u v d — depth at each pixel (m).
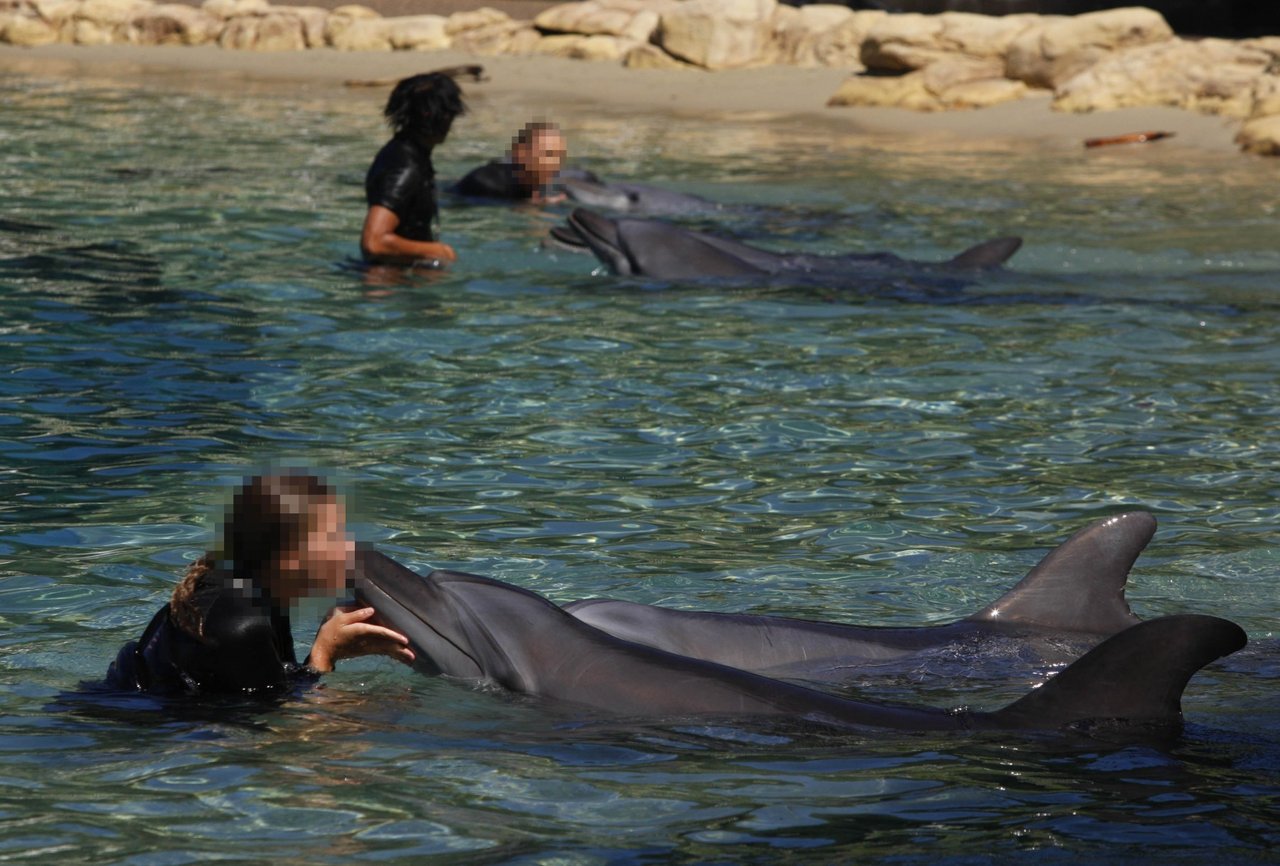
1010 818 5.99
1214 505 10.95
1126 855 5.68
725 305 16.92
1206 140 31.00
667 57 43.72
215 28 50.84
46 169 25.23
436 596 7.54
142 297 16.45
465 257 19.19
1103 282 18.50
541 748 6.72
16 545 9.63
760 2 44.28
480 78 42.62
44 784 6.28
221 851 5.69
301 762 6.53
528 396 13.41
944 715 7.07
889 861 5.62
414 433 12.32
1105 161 29.22
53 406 12.66
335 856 5.66
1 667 7.73
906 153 30.73
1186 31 48.12
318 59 46.56
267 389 13.36
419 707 7.19
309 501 7.15
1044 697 7.07
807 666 7.92
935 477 11.55
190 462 11.38
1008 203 24.50
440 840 5.79
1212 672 7.93
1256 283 18.50
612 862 5.62
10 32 51.38
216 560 7.28
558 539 10.07
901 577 9.53
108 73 43.44
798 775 6.43
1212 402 13.61
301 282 17.38
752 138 33.12
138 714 7.07
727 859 5.64
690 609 8.88
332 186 24.14
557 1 53.62
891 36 38.41
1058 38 36.25
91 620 8.46
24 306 15.88
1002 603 8.57
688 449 12.12
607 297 17.22
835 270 18.64
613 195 23.72
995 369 14.60
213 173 25.28
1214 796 6.23
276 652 7.30
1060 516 10.72
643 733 6.89
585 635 7.49
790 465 11.78
